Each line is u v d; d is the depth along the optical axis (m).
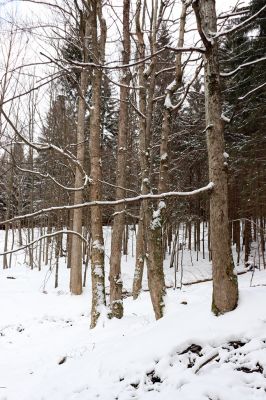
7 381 5.81
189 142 16.23
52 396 4.54
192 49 4.90
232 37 10.33
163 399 3.69
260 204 18.42
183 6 7.27
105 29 8.23
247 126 17.45
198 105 14.54
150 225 7.01
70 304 13.20
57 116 16.00
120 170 10.92
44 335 9.30
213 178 5.04
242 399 3.50
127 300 13.34
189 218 20.89
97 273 7.93
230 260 4.96
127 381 4.30
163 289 6.79
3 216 28.50
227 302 4.89
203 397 3.60
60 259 22.00
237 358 4.13
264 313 4.63
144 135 7.71
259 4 11.72
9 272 18.89
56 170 17.89
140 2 7.96
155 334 5.05
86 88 13.81
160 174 7.40
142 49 8.04
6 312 12.21
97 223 8.05
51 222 22.02
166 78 10.55
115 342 5.69
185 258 22.75
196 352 4.43
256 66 12.90
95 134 7.96
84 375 4.78
